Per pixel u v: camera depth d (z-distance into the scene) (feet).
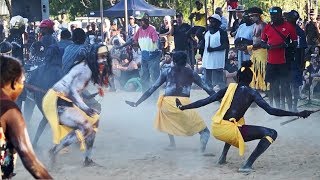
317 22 62.03
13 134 15.46
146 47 55.06
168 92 33.45
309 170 29.45
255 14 48.39
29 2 71.00
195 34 63.82
